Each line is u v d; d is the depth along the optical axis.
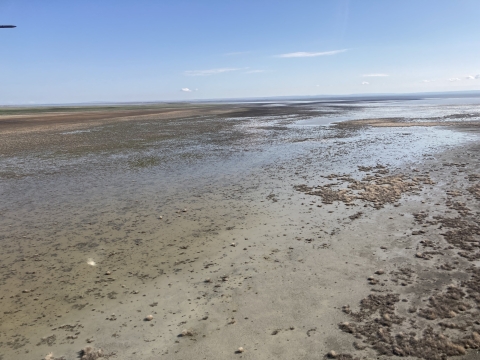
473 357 4.77
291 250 8.34
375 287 6.62
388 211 10.67
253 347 5.14
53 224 10.69
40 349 5.30
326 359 4.86
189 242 9.03
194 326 5.68
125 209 11.84
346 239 8.82
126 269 7.73
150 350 5.18
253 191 13.43
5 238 9.73
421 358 4.80
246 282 6.98
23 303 6.55
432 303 6.02
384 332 5.34
